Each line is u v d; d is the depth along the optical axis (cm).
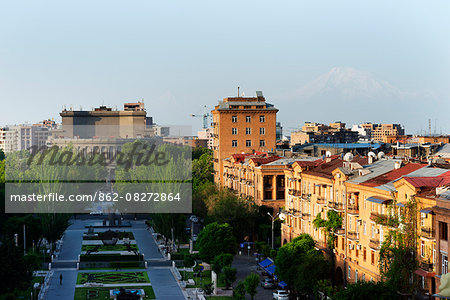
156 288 12775
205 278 13638
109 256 15388
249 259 15225
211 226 14112
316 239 12312
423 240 8138
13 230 15825
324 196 12100
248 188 18188
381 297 8306
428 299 7862
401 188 8744
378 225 9538
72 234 19850
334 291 10262
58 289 12600
